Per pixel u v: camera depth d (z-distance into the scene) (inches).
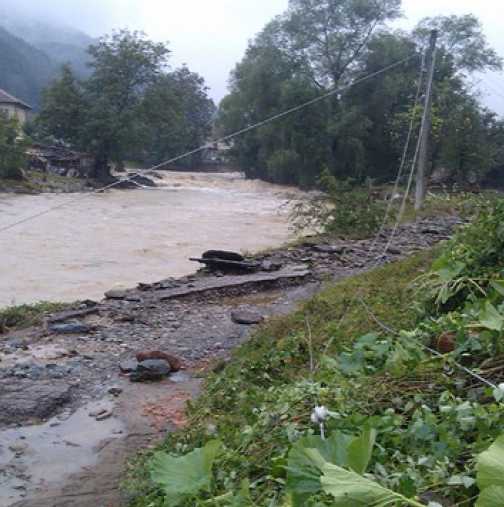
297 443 100.6
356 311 273.6
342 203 626.5
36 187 1385.3
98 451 204.8
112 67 1712.6
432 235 589.0
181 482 109.0
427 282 232.5
